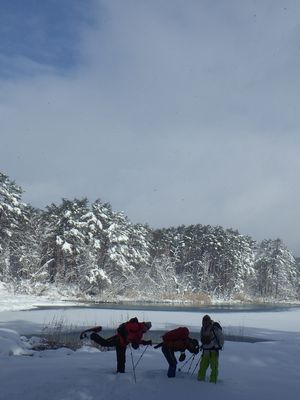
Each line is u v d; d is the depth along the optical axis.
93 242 64.81
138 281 70.00
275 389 8.34
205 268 85.94
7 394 6.89
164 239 96.31
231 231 111.69
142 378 8.45
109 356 12.84
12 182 62.28
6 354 13.00
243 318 34.22
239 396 7.43
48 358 12.16
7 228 59.25
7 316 29.80
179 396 7.15
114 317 30.59
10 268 63.44
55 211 70.31
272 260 108.31
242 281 95.56
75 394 6.88
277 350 15.76
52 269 64.31
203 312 41.06
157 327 25.84
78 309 38.34
